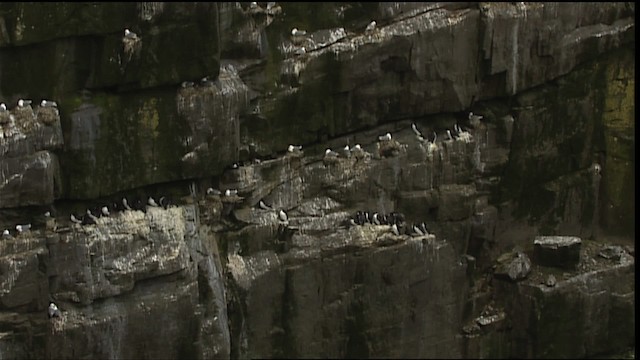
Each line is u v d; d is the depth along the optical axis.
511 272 50.16
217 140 43.81
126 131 41.88
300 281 45.78
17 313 39.72
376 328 47.66
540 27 49.88
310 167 47.00
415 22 47.62
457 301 49.81
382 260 46.78
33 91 40.50
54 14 39.88
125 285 41.09
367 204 47.88
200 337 42.81
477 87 49.81
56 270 40.31
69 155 40.91
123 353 41.38
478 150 50.22
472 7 48.88
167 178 43.22
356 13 47.38
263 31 45.41
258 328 45.53
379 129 48.66
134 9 40.88
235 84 44.16
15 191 39.53
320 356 47.09
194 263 42.53
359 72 46.88
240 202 45.16
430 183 49.03
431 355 49.56
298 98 46.25
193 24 42.19
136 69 41.44
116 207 42.19
